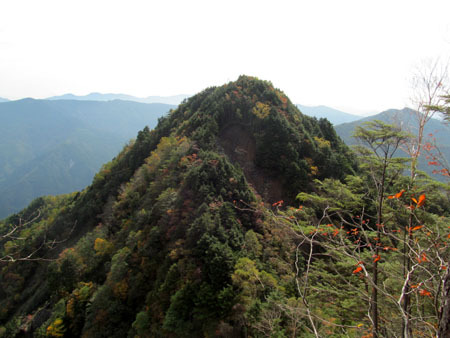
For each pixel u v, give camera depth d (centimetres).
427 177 1138
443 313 398
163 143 5988
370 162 1233
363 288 1380
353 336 1126
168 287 2753
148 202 4772
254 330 2008
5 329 4369
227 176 3953
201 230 2953
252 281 2303
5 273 5647
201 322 2436
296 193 4400
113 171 7738
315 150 4791
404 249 911
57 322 3616
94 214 6450
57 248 6144
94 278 4462
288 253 2770
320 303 1636
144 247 3472
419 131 975
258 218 3369
